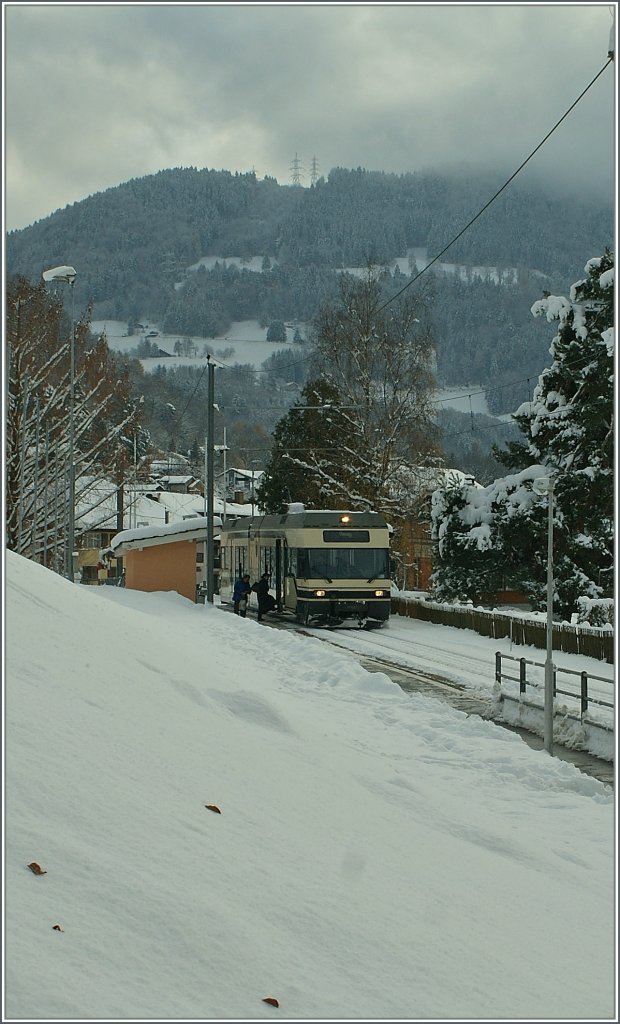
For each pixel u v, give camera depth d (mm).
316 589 45844
